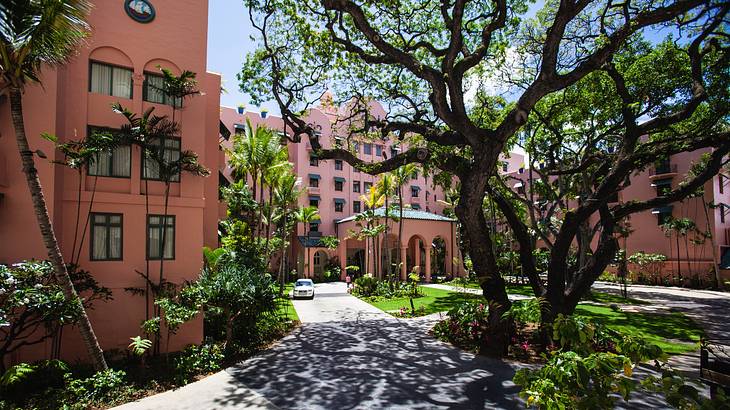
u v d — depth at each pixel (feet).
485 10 42.39
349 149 53.72
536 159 70.44
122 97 37.17
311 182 139.23
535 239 97.96
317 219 138.31
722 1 35.60
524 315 33.94
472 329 41.93
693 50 39.55
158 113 38.55
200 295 35.19
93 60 36.11
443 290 95.14
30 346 30.83
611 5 37.83
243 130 125.59
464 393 26.81
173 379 29.94
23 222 31.09
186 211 39.47
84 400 25.34
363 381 29.66
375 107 137.28
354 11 32.86
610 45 29.86
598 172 47.01
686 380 9.68
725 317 58.34
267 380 30.22
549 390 9.38
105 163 36.22
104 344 34.60
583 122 59.62
